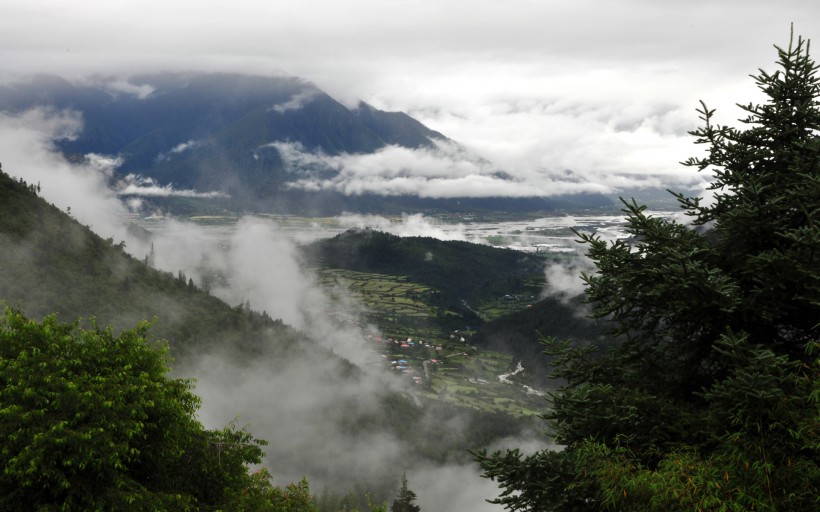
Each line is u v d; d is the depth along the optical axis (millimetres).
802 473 7461
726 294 9406
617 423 9625
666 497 7734
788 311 10000
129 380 14594
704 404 10742
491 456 10625
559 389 11195
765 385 7914
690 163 12039
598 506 9312
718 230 10992
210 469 16641
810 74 11062
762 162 11516
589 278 11523
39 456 11828
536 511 9938
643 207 10828
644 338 11680
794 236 9148
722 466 7949
